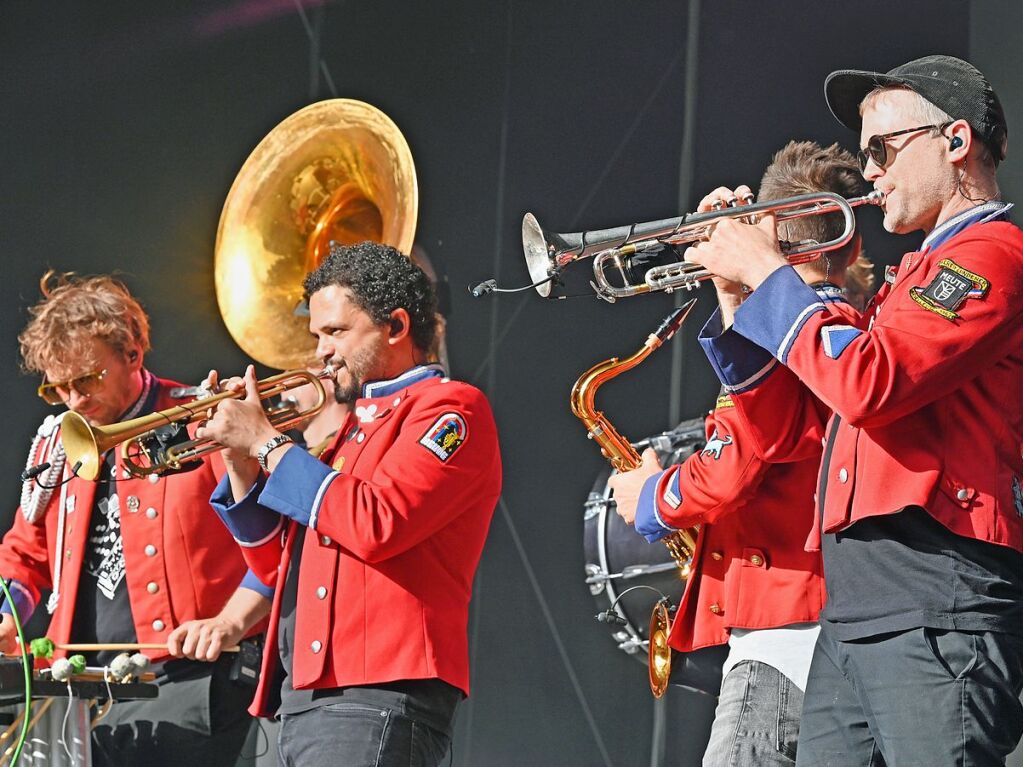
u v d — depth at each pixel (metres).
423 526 8.67
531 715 16.50
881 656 6.95
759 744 8.46
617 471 10.61
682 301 16.34
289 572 9.17
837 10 15.63
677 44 16.78
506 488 17.12
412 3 18.48
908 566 6.93
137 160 18.28
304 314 13.57
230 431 8.97
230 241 13.95
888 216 7.69
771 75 16.08
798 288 7.39
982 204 7.47
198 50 18.56
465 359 17.55
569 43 17.52
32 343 11.26
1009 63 13.98
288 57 18.66
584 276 17.02
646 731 15.91
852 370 6.95
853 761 7.23
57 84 18.25
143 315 11.71
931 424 7.03
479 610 16.98
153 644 10.59
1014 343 7.07
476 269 17.70
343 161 13.74
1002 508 6.88
